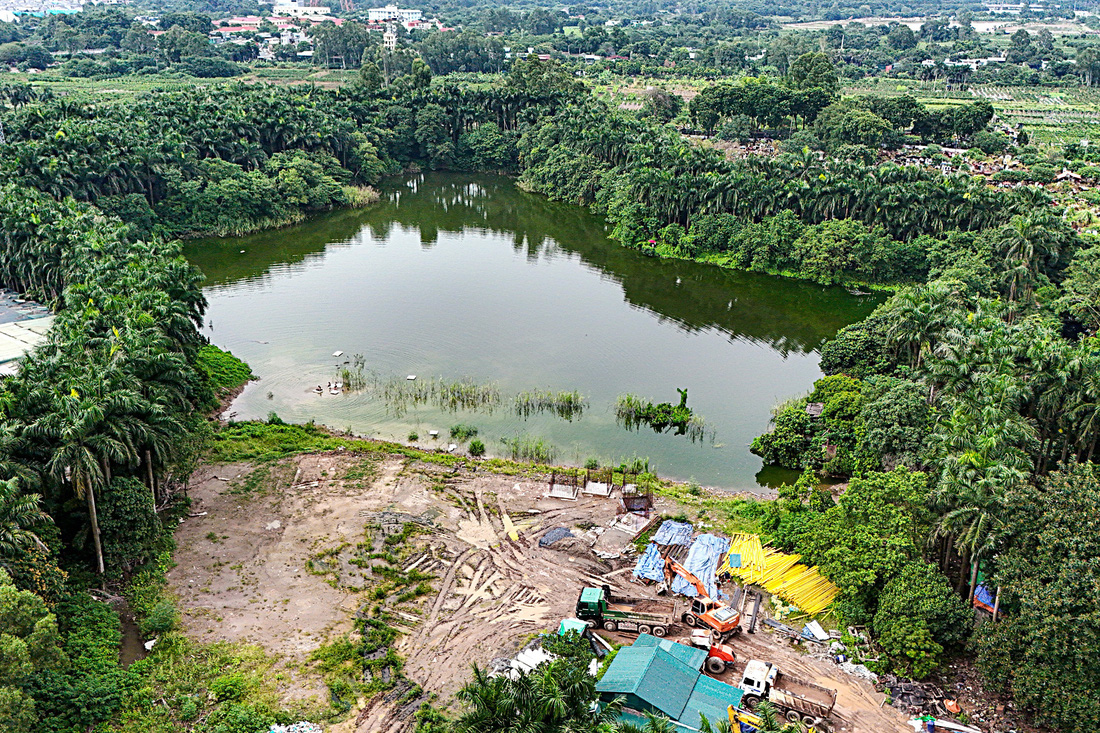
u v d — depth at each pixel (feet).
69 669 188.34
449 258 526.16
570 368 369.71
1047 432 270.05
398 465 286.66
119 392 225.15
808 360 388.57
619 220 589.32
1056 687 172.76
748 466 298.15
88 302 303.89
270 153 651.66
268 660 197.98
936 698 190.08
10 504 193.57
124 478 226.17
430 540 246.06
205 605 215.92
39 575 194.90
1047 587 179.32
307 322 413.59
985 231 467.52
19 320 364.79
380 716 183.32
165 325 300.61
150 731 175.94
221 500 262.47
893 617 199.52
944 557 220.43
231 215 568.00
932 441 238.89
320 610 215.92
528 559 238.89
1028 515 195.31
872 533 216.74
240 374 351.87
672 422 325.21
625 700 181.27
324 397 336.90
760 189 527.81
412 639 207.21
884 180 520.01
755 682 185.88
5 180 466.70
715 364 380.99
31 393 223.92
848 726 181.98
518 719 151.43
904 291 346.74
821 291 483.51
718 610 208.13
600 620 211.20
